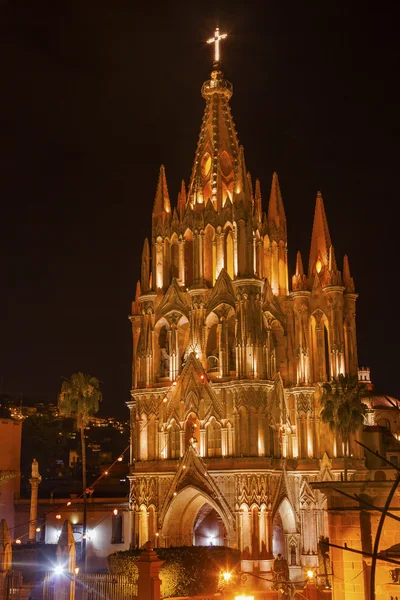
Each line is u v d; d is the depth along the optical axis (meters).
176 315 84.88
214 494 76.56
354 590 26.95
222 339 80.88
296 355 84.88
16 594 51.91
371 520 27.36
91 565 90.69
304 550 78.81
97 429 171.12
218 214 84.94
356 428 76.06
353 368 85.38
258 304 80.06
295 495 81.00
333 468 79.75
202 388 80.56
